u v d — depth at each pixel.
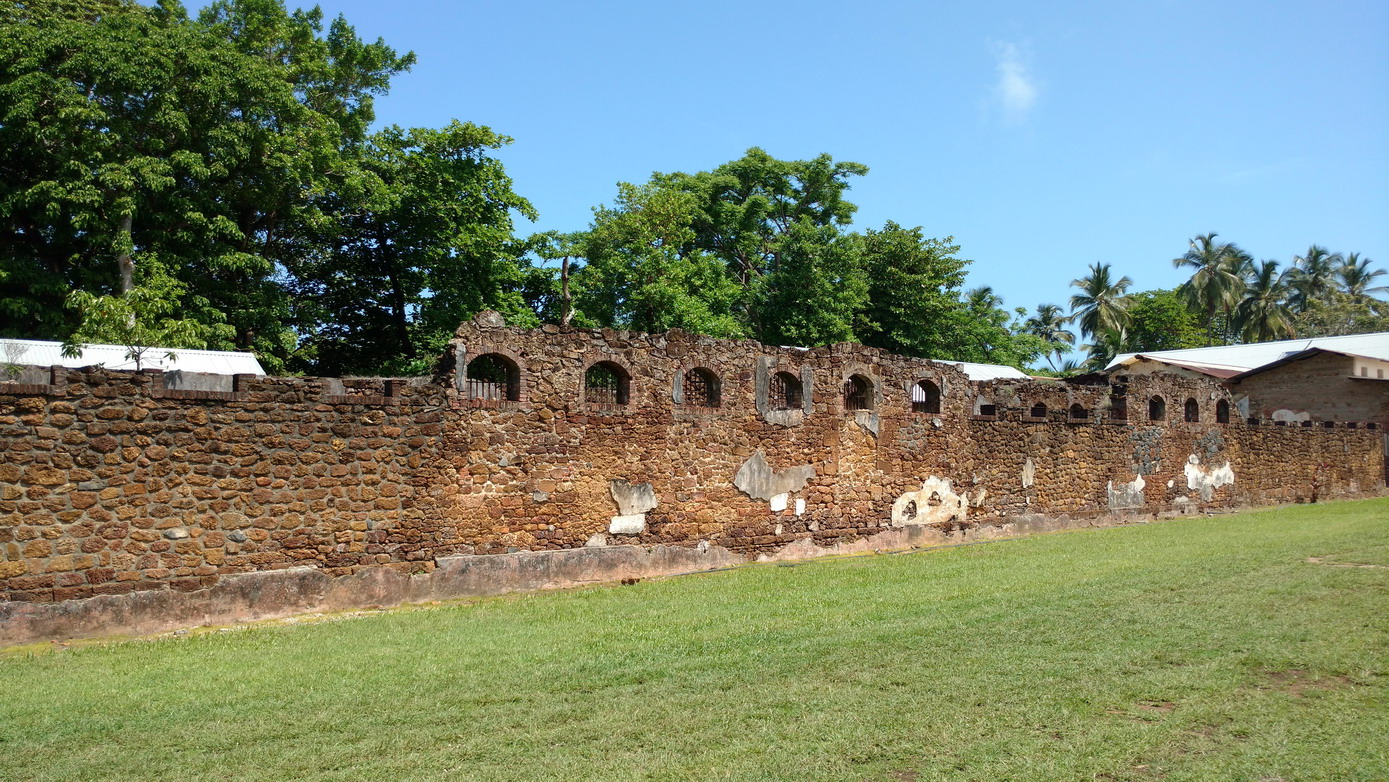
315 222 26.02
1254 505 29.55
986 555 17.73
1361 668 8.80
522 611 12.41
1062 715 7.60
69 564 10.62
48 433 10.57
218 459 11.68
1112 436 24.73
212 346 23.25
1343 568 14.45
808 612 12.02
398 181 28.97
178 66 22.31
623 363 15.45
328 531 12.44
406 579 12.99
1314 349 36.66
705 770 6.54
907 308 40.59
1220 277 64.00
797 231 38.34
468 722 7.64
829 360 18.44
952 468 20.52
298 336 30.52
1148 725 7.39
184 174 23.09
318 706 8.09
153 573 11.13
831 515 18.22
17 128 20.59
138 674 9.17
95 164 20.91
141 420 11.17
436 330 28.98
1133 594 12.64
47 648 10.19
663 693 8.38
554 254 32.84
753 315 37.84
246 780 6.47
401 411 13.12
